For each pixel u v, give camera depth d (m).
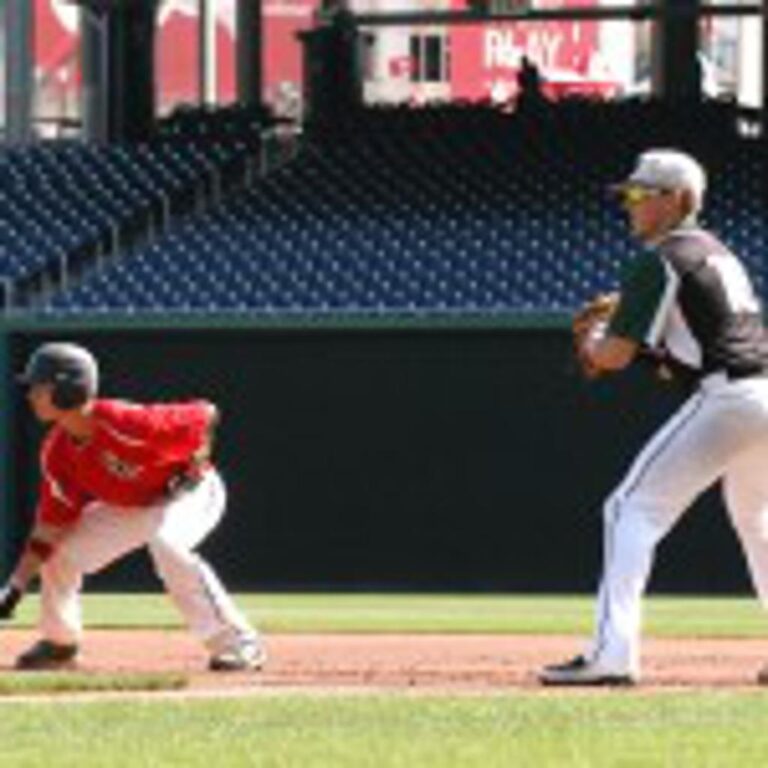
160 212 97.00
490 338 82.12
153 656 45.19
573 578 81.81
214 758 26.17
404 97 169.38
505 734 28.34
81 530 39.38
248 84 116.38
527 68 108.06
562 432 81.69
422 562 82.81
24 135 103.56
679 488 35.69
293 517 83.56
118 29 105.81
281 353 83.50
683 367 35.56
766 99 106.94
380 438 83.00
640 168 35.75
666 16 108.69
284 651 47.94
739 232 92.94
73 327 84.38
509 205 96.75
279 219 96.56
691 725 29.38
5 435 84.44
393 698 33.06
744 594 80.00
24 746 27.53
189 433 38.69
